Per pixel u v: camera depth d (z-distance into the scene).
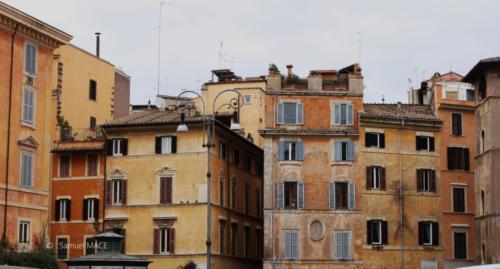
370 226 89.44
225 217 92.50
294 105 90.00
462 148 98.00
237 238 96.88
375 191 90.06
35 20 75.38
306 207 88.25
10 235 72.19
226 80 120.12
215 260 88.12
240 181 98.75
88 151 91.94
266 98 90.00
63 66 100.38
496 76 82.50
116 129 91.12
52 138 93.94
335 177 88.75
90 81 106.62
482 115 84.69
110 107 111.31
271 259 87.19
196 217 87.31
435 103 97.06
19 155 74.06
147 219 89.00
